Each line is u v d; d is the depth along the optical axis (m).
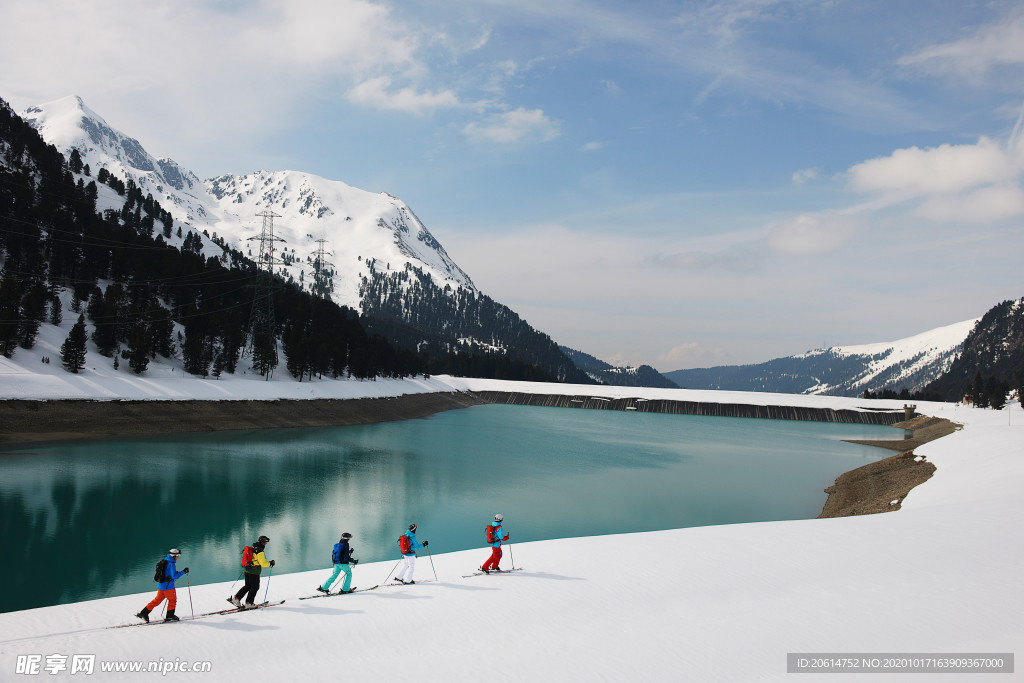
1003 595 20.58
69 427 73.38
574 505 54.69
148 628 18.62
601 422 149.25
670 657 16.20
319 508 48.56
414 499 53.66
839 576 23.09
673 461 86.75
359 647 17.06
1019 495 39.41
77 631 19.03
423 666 15.66
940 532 29.27
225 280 142.88
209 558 35.38
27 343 85.19
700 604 20.52
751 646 16.92
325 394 118.88
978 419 131.50
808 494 64.69
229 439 82.25
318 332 140.62
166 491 50.84
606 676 15.04
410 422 125.25
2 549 35.25
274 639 17.62
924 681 14.21
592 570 24.78
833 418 177.62
